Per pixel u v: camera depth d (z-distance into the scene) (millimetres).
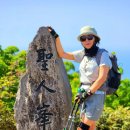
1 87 6824
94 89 3947
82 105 4109
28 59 4656
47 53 4609
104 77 3965
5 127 6082
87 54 4070
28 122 4668
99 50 4059
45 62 4617
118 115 6223
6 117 6125
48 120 4629
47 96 4629
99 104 4047
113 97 9367
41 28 4625
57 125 4621
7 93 6719
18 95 4707
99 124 6102
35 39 4629
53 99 4621
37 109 4648
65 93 4672
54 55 4605
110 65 4031
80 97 4008
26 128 4680
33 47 4637
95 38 4074
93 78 4051
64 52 4594
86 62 4078
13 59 8453
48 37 4605
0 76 7762
